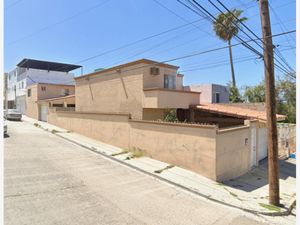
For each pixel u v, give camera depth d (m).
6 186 7.03
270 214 6.72
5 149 11.90
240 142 10.91
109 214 5.79
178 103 14.65
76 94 20.64
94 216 5.62
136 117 14.35
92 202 6.41
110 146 14.59
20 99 37.03
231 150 10.15
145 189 7.83
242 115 13.62
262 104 19.02
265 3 7.30
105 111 16.95
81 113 18.36
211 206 6.89
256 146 12.78
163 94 13.53
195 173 9.83
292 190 9.54
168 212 6.21
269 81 7.39
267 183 9.88
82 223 5.24
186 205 6.79
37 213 5.53
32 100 31.08
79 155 11.98
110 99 16.47
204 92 25.95
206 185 8.59
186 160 10.27
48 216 5.43
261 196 8.17
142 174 9.52
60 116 22.08
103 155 12.42
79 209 5.91
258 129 13.07
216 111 14.46
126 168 10.25
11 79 42.59
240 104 20.20
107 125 15.34
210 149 9.33
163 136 11.34
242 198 7.71
